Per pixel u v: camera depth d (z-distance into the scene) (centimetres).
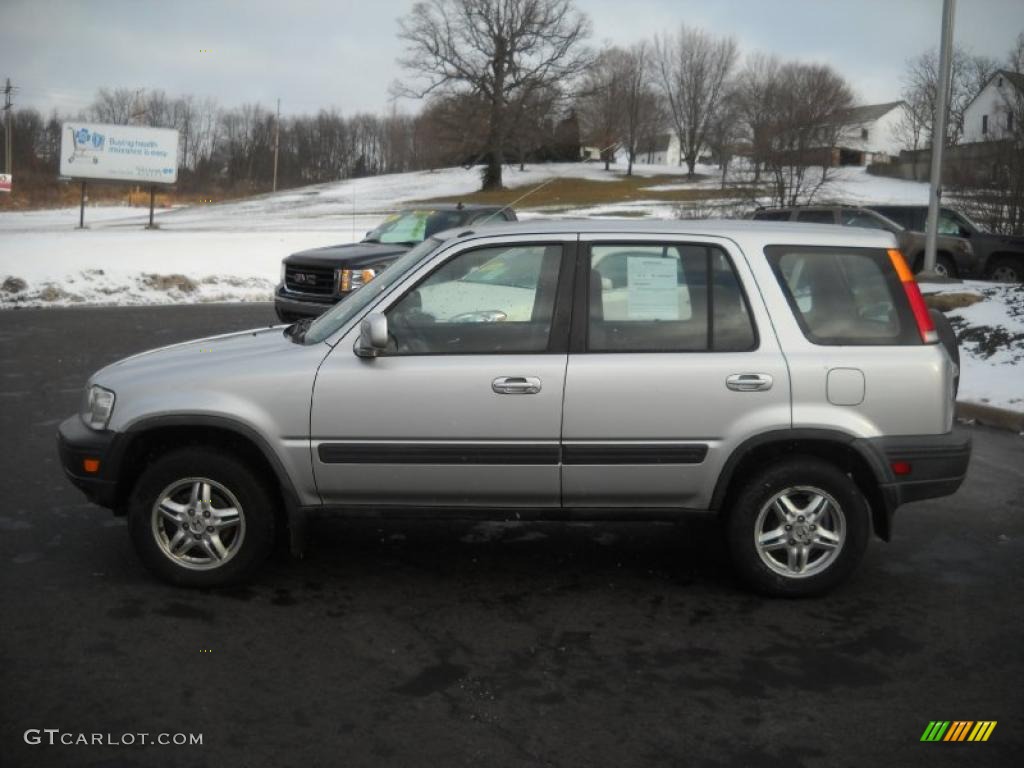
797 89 4925
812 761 335
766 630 448
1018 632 450
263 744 338
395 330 470
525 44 5000
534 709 368
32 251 2216
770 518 480
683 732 353
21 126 8575
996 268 1994
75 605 457
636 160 10319
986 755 341
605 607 473
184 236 3159
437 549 556
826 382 464
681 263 476
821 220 2091
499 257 478
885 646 432
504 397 458
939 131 1556
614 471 464
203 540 476
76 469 476
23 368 1094
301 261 1289
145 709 360
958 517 637
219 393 463
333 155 10306
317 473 466
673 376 460
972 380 1017
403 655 413
